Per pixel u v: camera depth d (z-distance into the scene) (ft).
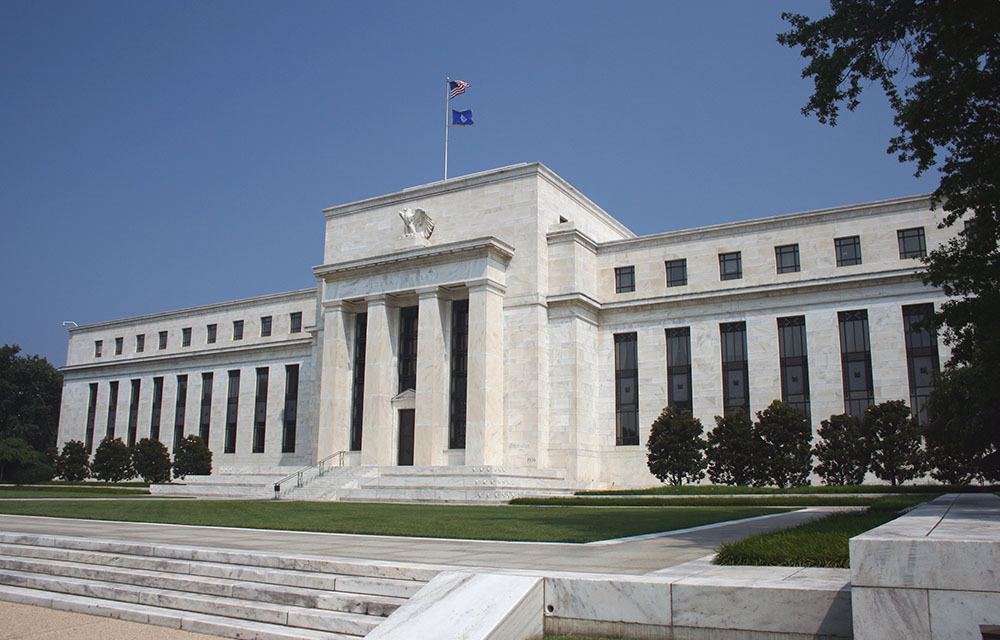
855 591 31.45
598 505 131.54
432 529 77.82
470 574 42.50
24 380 385.91
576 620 39.09
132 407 290.15
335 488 162.71
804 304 170.30
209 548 59.82
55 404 394.52
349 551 58.23
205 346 277.03
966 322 80.94
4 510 115.14
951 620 29.73
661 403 180.34
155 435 279.69
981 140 78.13
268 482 177.17
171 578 54.24
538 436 174.70
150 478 249.75
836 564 41.73
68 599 54.13
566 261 184.75
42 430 387.34
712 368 176.76
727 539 66.03
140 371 288.51
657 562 49.67
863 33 78.54
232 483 180.04
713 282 181.88
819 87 81.15
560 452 175.73
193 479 192.24
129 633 45.32
